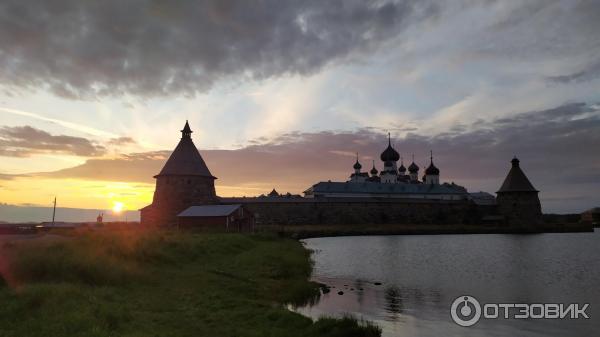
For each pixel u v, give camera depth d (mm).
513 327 16016
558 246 56125
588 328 15922
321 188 123000
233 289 19609
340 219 98562
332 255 42781
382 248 51938
